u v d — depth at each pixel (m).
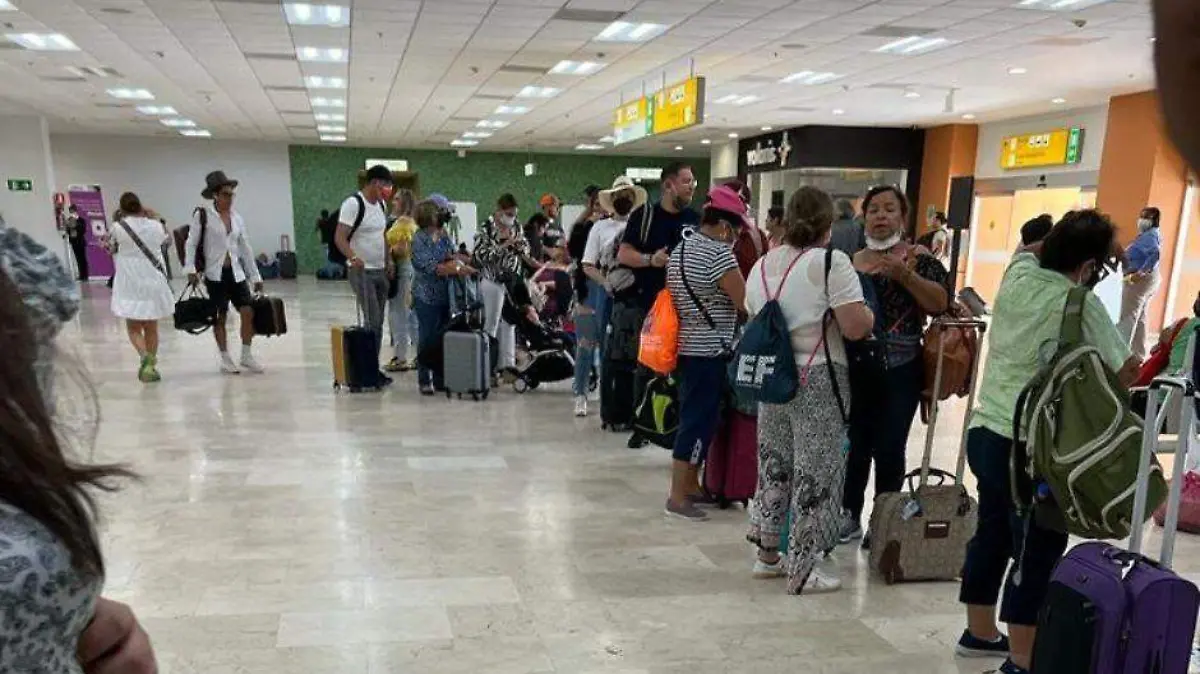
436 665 2.54
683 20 8.00
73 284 0.77
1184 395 1.91
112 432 5.05
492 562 3.29
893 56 9.62
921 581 3.18
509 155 24.08
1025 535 2.35
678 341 3.58
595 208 5.91
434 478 4.31
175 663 2.51
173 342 8.73
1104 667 1.79
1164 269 11.80
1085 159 13.62
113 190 20.89
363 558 3.29
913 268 3.16
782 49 9.31
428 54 9.83
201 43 9.23
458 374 6.09
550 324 7.25
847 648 2.69
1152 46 0.34
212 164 21.55
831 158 17.16
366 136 20.23
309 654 2.58
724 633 2.77
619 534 3.61
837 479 2.98
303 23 8.23
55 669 0.62
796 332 2.86
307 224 22.55
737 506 3.98
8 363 0.61
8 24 8.32
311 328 10.18
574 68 10.73
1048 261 2.37
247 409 5.71
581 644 2.68
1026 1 7.08
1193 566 3.44
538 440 5.08
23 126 16.56
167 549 3.33
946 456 5.16
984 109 14.09
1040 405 2.15
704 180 25.61
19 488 0.59
